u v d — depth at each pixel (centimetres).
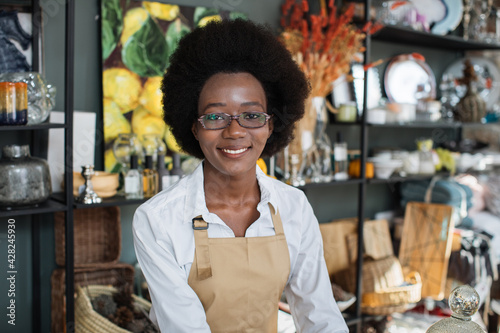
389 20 272
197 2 241
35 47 200
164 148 222
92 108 219
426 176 302
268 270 116
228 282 113
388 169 274
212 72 111
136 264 239
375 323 275
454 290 87
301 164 246
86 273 216
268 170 259
